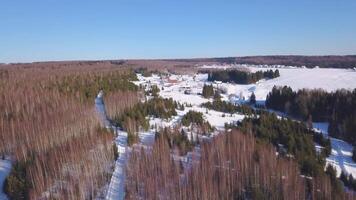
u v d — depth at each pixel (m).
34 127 73.88
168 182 58.09
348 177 67.69
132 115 94.50
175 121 102.38
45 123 76.69
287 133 87.31
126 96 115.56
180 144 74.19
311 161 68.06
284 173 61.22
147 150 71.69
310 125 107.12
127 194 54.88
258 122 99.69
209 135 88.62
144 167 61.62
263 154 67.56
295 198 55.28
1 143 67.81
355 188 63.56
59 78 145.25
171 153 71.12
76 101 101.88
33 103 93.62
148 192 54.62
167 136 78.56
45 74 161.88
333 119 109.75
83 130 80.00
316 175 62.47
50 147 68.44
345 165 78.50
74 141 69.62
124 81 155.50
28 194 52.72
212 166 63.31
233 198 56.44
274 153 70.62
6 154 68.56
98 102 119.25
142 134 86.50
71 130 78.81
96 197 56.53
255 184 58.69
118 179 61.81
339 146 92.81
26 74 158.75
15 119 79.69
